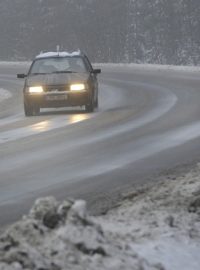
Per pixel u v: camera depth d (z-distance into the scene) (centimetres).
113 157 2405
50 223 988
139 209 1437
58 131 3381
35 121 4062
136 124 3512
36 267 845
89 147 2700
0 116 4988
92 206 1595
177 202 1498
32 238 941
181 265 1034
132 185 1850
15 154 2605
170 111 4222
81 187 1866
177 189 1675
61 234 939
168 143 2722
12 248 895
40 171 2167
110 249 956
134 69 10712
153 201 1538
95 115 4212
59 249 915
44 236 952
